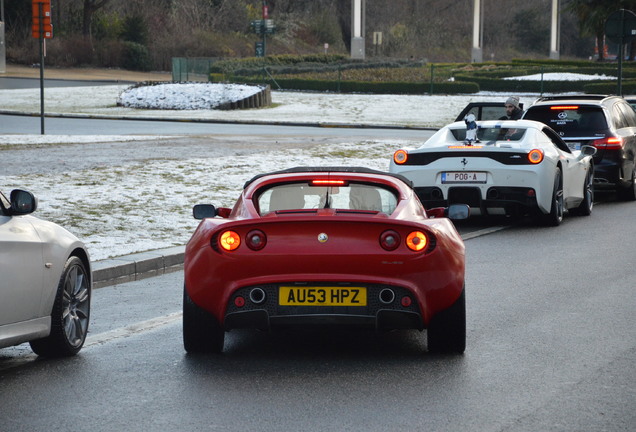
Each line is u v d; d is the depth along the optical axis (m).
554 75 99.31
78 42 135.50
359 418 9.70
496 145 24.20
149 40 144.88
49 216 24.48
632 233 24.11
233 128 62.03
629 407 10.05
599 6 125.25
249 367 11.84
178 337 13.63
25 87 98.12
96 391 10.80
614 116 30.67
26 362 12.30
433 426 9.44
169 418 9.77
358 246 11.59
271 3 175.62
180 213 25.83
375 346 13.00
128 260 19.05
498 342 13.04
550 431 9.27
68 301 12.55
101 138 47.06
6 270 10.99
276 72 106.94
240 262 11.65
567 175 25.75
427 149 24.28
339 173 13.19
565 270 18.89
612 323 14.20
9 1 134.00
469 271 18.88
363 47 127.31
